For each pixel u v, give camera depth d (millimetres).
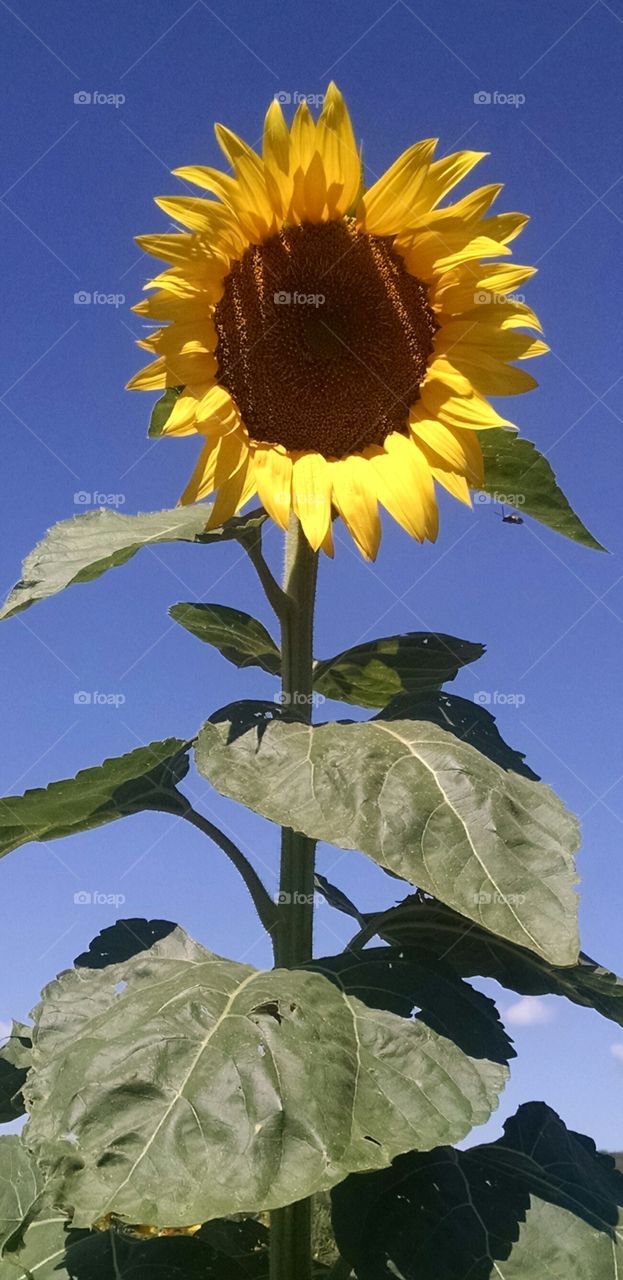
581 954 3848
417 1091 2895
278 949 3717
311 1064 2873
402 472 3762
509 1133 3754
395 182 3787
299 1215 3348
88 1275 3369
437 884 2963
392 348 3865
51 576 3625
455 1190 3219
